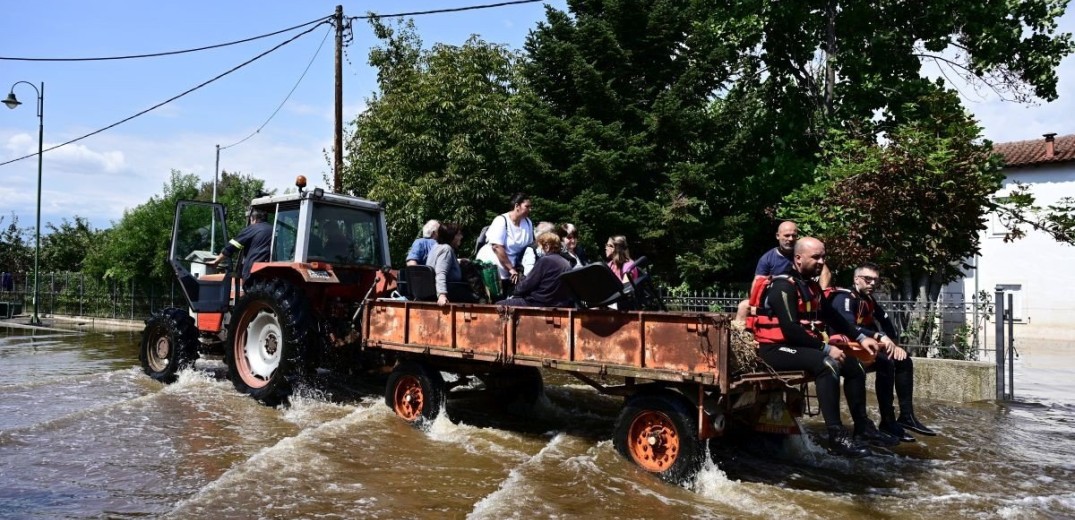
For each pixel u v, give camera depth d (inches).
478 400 293.1
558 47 551.5
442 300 242.2
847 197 390.3
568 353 205.5
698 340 180.1
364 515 158.1
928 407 321.7
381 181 592.4
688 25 566.3
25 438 224.5
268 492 171.5
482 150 605.3
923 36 570.9
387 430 239.6
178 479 184.4
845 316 217.3
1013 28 531.8
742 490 184.4
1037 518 168.9
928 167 375.2
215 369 367.2
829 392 185.9
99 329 765.9
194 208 362.6
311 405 284.7
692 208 532.7
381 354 277.6
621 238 277.9
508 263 273.6
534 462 202.1
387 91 706.2
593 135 540.7
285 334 278.7
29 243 1348.4
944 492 189.8
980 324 360.8
